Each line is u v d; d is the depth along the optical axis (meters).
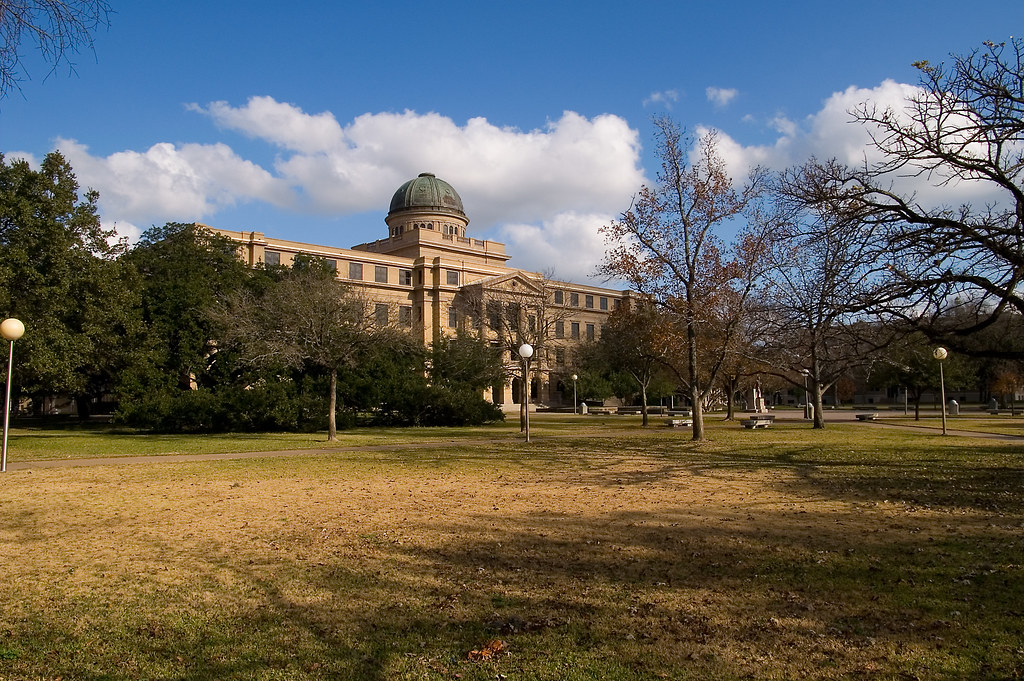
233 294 40.66
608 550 8.38
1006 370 46.59
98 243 28.38
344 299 30.31
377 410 38.00
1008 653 5.07
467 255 93.31
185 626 5.81
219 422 31.97
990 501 11.72
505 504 11.88
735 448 22.41
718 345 28.38
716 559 7.90
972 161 12.73
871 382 50.16
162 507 11.66
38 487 13.95
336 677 4.80
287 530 9.73
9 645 5.39
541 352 54.69
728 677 4.74
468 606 6.29
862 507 11.35
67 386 31.50
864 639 5.41
